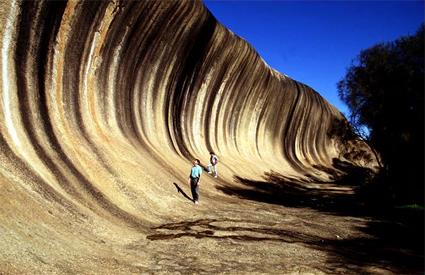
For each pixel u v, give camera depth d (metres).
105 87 19.25
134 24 20.34
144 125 22.25
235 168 29.98
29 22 14.00
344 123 29.98
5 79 12.81
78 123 15.65
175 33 24.03
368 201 22.19
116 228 10.72
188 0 23.25
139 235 10.95
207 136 30.95
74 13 16.08
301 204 21.38
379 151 24.39
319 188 32.62
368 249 11.57
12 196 8.70
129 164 15.98
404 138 20.28
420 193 20.20
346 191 30.05
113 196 13.03
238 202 18.67
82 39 17.06
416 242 12.66
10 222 7.68
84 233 9.44
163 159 20.55
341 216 17.14
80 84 17.19
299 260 9.91
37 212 8.89
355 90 24.31
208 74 29.92
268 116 42.09
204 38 27.11
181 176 19.80
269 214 16.16
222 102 33.16
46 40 14.92
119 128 19.05
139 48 21.64
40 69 14.62
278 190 27.92
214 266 8.99
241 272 8.69
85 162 13.62
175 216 13.84
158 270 8.34
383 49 22.47
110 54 19.42
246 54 33.25
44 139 12.72
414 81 20.58
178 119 27.30
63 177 11.73
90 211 10.90
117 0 18.36
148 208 13.70
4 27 13.20
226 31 29.38
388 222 15.78
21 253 6.91
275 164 39.94
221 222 13.59
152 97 24.16
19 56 13.73
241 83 34.81
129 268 8.20
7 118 11.84
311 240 12.28
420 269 9.79
